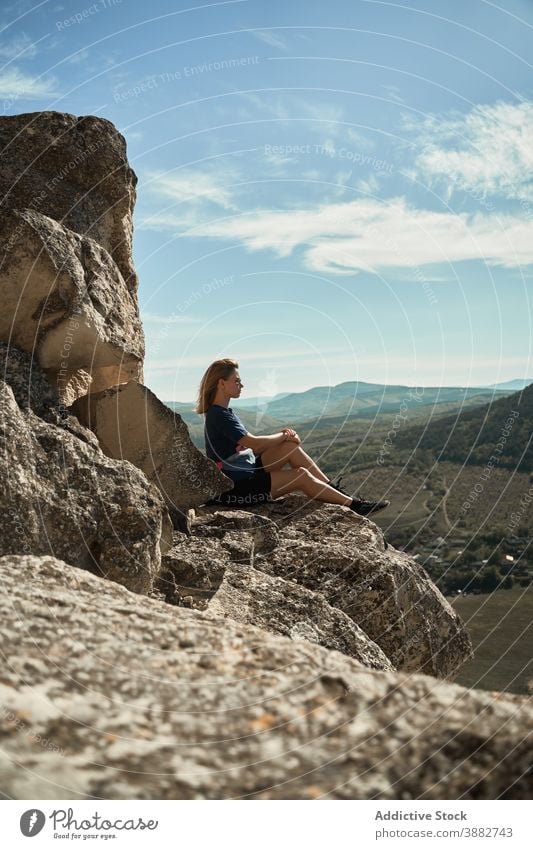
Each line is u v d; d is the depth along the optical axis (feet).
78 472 13.76
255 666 8.00
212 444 21.84
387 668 15.94
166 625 8.77
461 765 6.62
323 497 21.62
